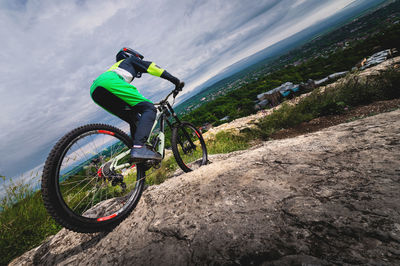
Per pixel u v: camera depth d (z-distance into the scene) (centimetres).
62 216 115
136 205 159
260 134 685
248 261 70
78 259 120
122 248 111
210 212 106
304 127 600
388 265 53
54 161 120
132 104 174
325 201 84
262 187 111
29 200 278
